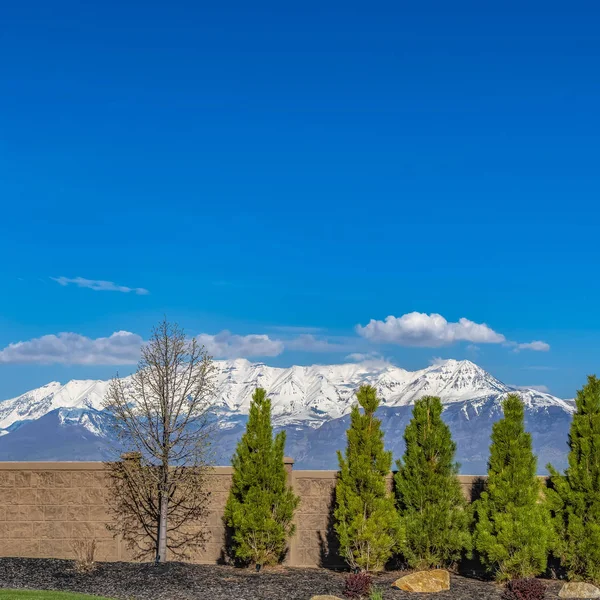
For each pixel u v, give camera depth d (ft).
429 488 67.67
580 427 66.85
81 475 71.92
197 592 55.26
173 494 71.72
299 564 71.92
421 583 58.90
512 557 62.85
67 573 59.88
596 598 56.13
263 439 68.44
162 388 70.49
